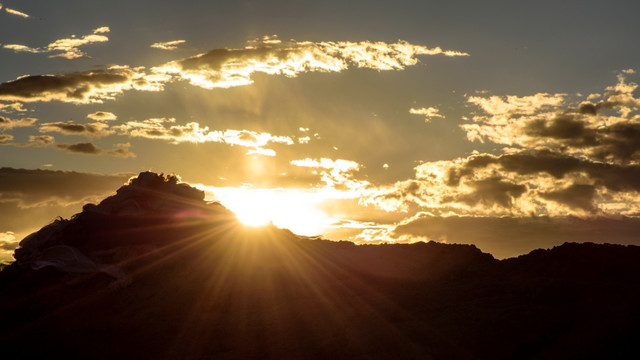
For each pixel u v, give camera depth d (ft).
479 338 69.46
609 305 73.36
